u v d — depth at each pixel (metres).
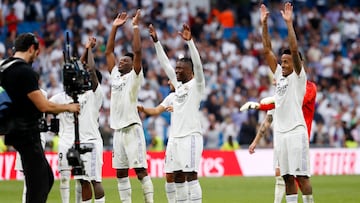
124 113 18.86
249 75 42.97
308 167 16.72
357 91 43.91
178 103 17.41
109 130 34.38
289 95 16.73
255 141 19.42
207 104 39.75
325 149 34.03
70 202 22.03
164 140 37.12
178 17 45.06
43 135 18.95
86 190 17.88
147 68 40.59
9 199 23.52
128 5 44.03
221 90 41.34
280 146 16.88
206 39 44.75
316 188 27.55
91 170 17.70
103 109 36.59
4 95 13.96
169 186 18.67
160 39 43.31
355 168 34.28
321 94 41.75
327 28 47.94
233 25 46.75
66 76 14.57
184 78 17.47
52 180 14.37
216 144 36.94
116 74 19.17
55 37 41.41
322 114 41.09
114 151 19.12
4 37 41.53
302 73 16.59
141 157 18.91
